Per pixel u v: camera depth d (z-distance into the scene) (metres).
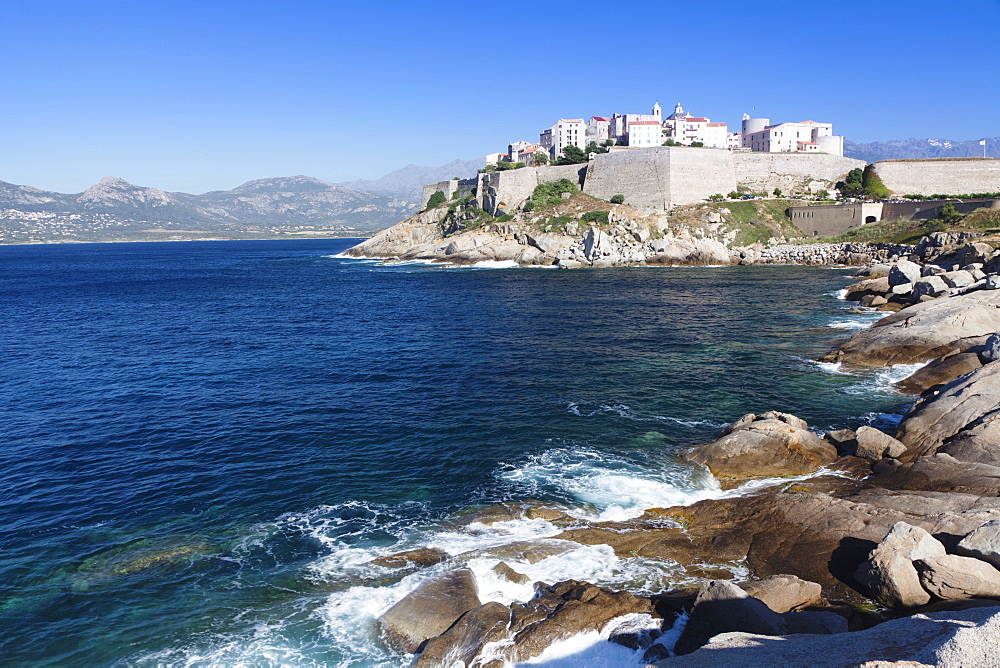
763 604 13.70
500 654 13.20
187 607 15.66
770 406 29.84
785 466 22.12
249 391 34.16
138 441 26.91
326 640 14.33
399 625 14.61
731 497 20.38
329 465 24.08
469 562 16.95
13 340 50.91
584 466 23.45
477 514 19.94
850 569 15.78
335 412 30.31
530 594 15.52
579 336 47.97
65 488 22.47
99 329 55.88
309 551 18.05
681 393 32.34
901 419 26.86
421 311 63.00
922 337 35.81
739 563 16.81
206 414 30.33
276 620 15.05
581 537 18.17
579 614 14.09
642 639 13.52
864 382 33.19
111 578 16.92
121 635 14.68
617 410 29.84
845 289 68.06
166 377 37.50
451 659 13.25
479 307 65.00
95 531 19.47
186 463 24.53
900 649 10.87
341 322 57.16
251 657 13.84
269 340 48.94
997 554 14.17
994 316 36.72
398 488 22.00
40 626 15.02
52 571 17.28
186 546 18.44
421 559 17.31
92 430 28.34
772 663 11.12
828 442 24.09
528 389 33.62
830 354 38.19
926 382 30.80
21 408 31.77
